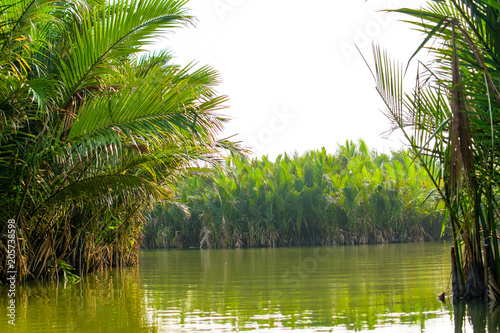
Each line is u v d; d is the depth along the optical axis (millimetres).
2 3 6488
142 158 8250
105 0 7383
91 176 8188
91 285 7781
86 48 6957
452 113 4266
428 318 4434
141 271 10508
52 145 7359
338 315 4656
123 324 4500
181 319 4684
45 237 8312
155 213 27297
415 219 24375
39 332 4238
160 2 6852
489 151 4977
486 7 3963
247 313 4902
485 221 5539
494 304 5016
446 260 10688
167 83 7199
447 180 5062
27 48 6910
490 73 4070
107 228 10531
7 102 6680
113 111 6957
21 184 7426
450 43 4707
